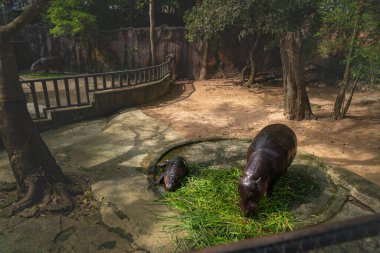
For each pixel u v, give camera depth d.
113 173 7.23
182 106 13.23
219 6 13.52
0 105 6.02
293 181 6.47
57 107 11.21
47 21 20.16
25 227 5.45
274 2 12.16
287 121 10.99
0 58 5.86
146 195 6.27
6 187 6.66
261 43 19.17
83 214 5.84
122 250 4.88
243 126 10.62
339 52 16.72
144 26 22.34
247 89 16.34
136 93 13.20
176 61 19.20
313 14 12.39
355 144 8.84
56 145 9.14
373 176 6.91
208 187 6.29
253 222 5.17
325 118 11.07
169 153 8.20
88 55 20.20
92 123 11.41
